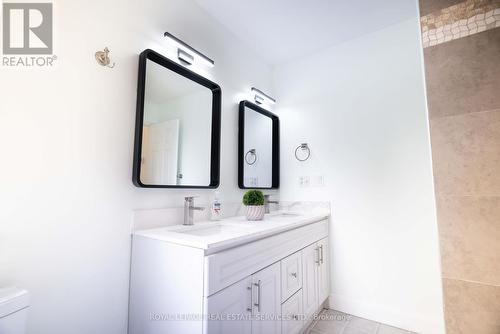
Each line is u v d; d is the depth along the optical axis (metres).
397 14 1.97
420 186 1.89
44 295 1.01
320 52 2.47
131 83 1.37
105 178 1.23
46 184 1.04
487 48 1.19
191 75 1.70
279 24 2.07
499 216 1.12
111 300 1.23
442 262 1.23
